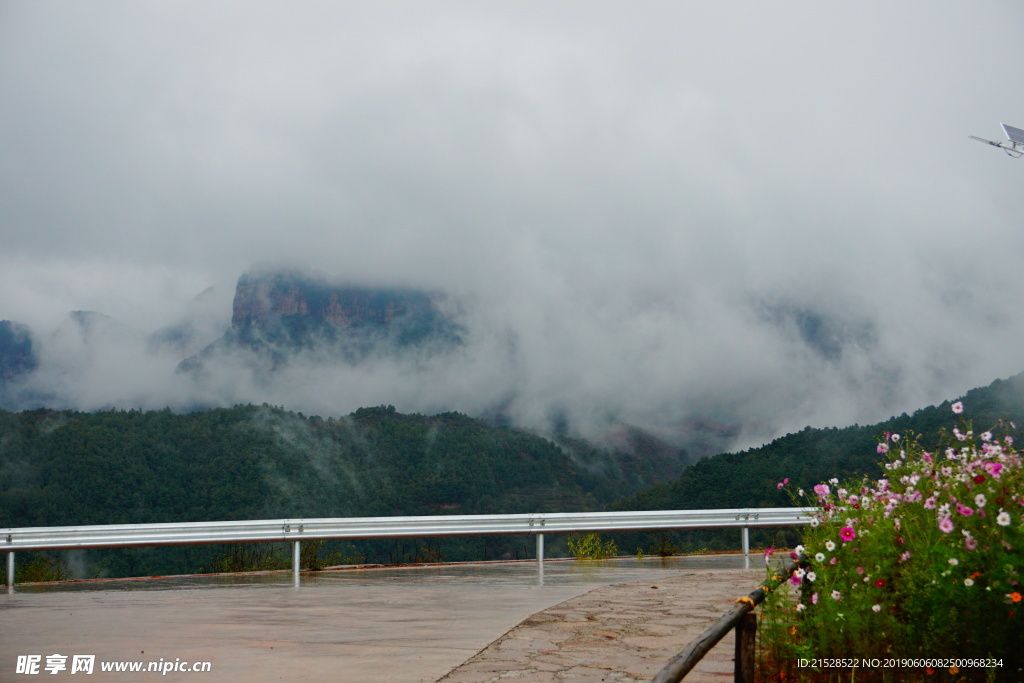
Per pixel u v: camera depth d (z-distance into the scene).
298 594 11.20
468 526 15.37
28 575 14.41
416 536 15.02
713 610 9.16
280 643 7.23
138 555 39.56
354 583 12.59
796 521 17.61
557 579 12.83
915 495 5.76
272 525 14.25
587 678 5.80
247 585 12.53
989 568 4.66
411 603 10.05
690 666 3.61
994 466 5.45
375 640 7.36
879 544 5.46
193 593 11.47
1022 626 4.49
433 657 6.56
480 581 12.68
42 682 5.76
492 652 6.77
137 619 8.83
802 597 5.55
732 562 15.73
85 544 13.38
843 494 6.67
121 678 5.86
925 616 4.87
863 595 5.12
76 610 9.66
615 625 8.14
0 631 8.00
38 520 61.69
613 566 15.13
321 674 5.95
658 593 10.75
